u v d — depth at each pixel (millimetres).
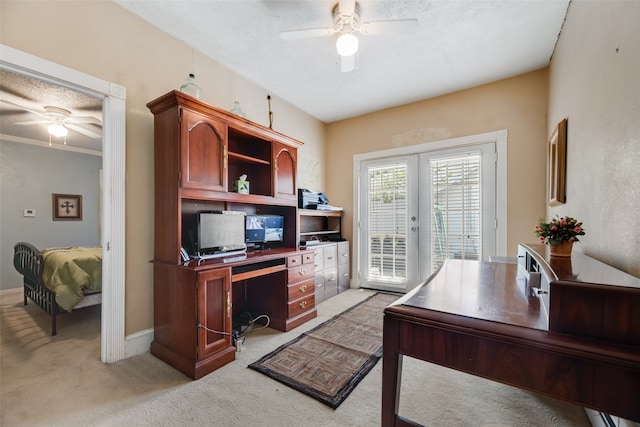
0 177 4078
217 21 2189
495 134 3139
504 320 887
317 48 2541
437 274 1611
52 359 2033
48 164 4535
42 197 4465
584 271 980
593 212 1498
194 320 1818
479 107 3240
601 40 1419
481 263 1995
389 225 3902
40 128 3834
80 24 1849
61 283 2650
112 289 1984
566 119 2078
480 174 3232
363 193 4129
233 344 2166
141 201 2164
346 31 2051
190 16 2137
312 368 1895
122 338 2031
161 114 2092
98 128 3859
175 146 1993
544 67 2869
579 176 1759
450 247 3428
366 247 4094
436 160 3523
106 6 1973
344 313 3008
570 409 1493
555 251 1345
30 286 3227
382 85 3244
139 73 2154
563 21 2162
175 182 1995
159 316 2090
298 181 3900
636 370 670
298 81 3146
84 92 1911
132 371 1869
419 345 956
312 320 2809
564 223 1341
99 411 1482
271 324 2635
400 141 3801
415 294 1192
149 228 2211
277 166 2861
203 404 1538
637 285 764
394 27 1965
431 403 1552
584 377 724
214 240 2328
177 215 1984
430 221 3566
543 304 976
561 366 748
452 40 2410
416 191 3678
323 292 3473
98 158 5117
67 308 2594
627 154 1128
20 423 1392
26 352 2145
